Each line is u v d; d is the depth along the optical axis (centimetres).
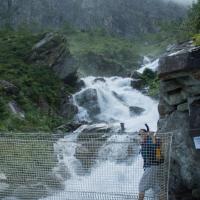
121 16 10994
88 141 947
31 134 999
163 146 867
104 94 3025
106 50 5747
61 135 1005
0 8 10106
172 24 3856
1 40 3753
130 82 3303
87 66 4888
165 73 895
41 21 10338
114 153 920
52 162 971
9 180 991
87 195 914
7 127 1884
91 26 10775
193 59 841
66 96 2805
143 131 886
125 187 899
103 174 916
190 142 858
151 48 6047
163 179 859
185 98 880
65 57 3083
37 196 965
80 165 942
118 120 2778
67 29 7256
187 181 861
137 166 902
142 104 2964
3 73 2700
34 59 3095
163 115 949
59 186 949
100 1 11300
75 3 11206
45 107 2519
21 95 2400
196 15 1353
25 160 992
